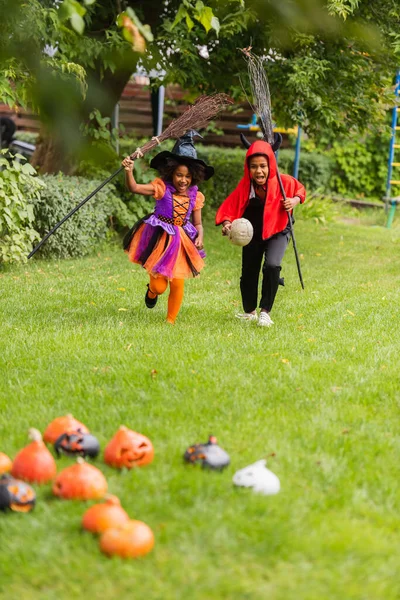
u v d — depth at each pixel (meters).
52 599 2.36
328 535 2.73
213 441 3.34
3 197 8.21
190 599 2.35
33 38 3.33
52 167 10.35
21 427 3.75
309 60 9.66
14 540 2.68
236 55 9.94
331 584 2.44
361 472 3.31
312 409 4.10
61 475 3.02
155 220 5.84
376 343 5.54
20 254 8.42
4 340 5.35
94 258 9.43
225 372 4.66
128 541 2.56
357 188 17.70
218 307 6.79
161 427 3.75
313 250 10.70
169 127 5.79
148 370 4.65
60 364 4.79
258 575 2.48
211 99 5.90
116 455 3.26
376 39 9.73
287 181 6.05
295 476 3.26
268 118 6.05
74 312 6.41
